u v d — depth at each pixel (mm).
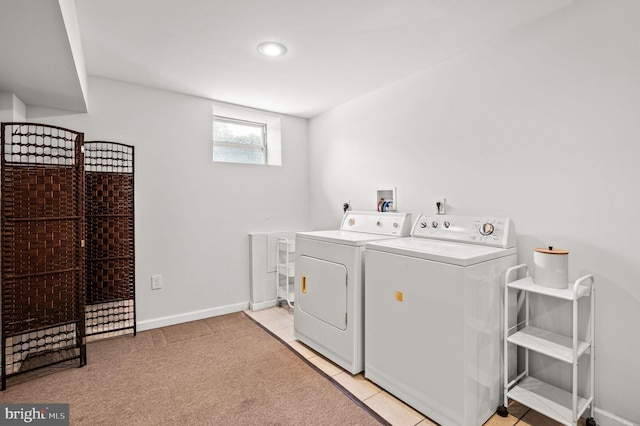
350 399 1795
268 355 2303
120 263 2578
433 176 2365
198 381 1958
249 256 3305
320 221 3553
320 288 2295
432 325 1614
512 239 1854
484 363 1617
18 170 1979
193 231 2973
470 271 1513
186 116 2928
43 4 1192
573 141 1667
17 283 1973
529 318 1864
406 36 1964
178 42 2018
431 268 1617
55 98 2197
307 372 2076
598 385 1604
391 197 2723
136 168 2689
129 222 2600
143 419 1608
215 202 3096
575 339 1401
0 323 1958
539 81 1788
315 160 3617
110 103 2578
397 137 2643
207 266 3051
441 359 1575
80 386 1889
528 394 1652
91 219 2463
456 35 1954
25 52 1568
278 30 1887
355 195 3086
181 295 2916
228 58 2238
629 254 1501
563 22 1691
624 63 1497
